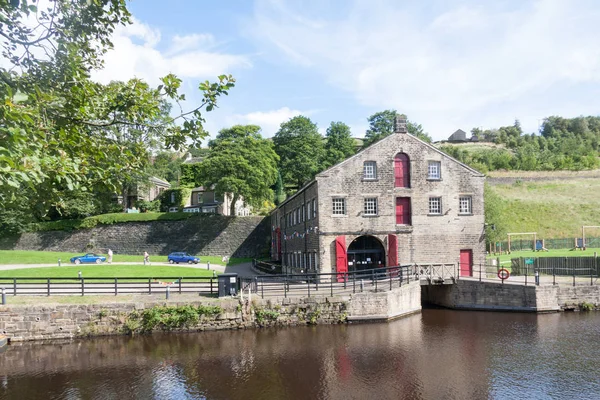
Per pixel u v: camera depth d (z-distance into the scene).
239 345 19.39
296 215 39.00
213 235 56.66
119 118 11.79
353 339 20.14
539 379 15.24
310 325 22.70
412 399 13.81
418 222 31.47
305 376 15.74
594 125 113.12
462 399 13.73
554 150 91.94
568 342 19.50
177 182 83.69
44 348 19.66
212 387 14.89
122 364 17.28
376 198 30.97
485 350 18.47
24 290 26.02
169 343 19.97
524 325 22.69
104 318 21.41
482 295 27.45
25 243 58.12
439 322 23.55
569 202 62.53
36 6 8.34
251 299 22.50
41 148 8.71
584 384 14.74
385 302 23.62
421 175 31.77
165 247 56.78
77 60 10.40
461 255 31.97
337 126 77.44
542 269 32.97
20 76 9.82
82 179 9.79
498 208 46.50
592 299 26.50
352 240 30.47
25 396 14.34
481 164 75.75
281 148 73.81
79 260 44.81
